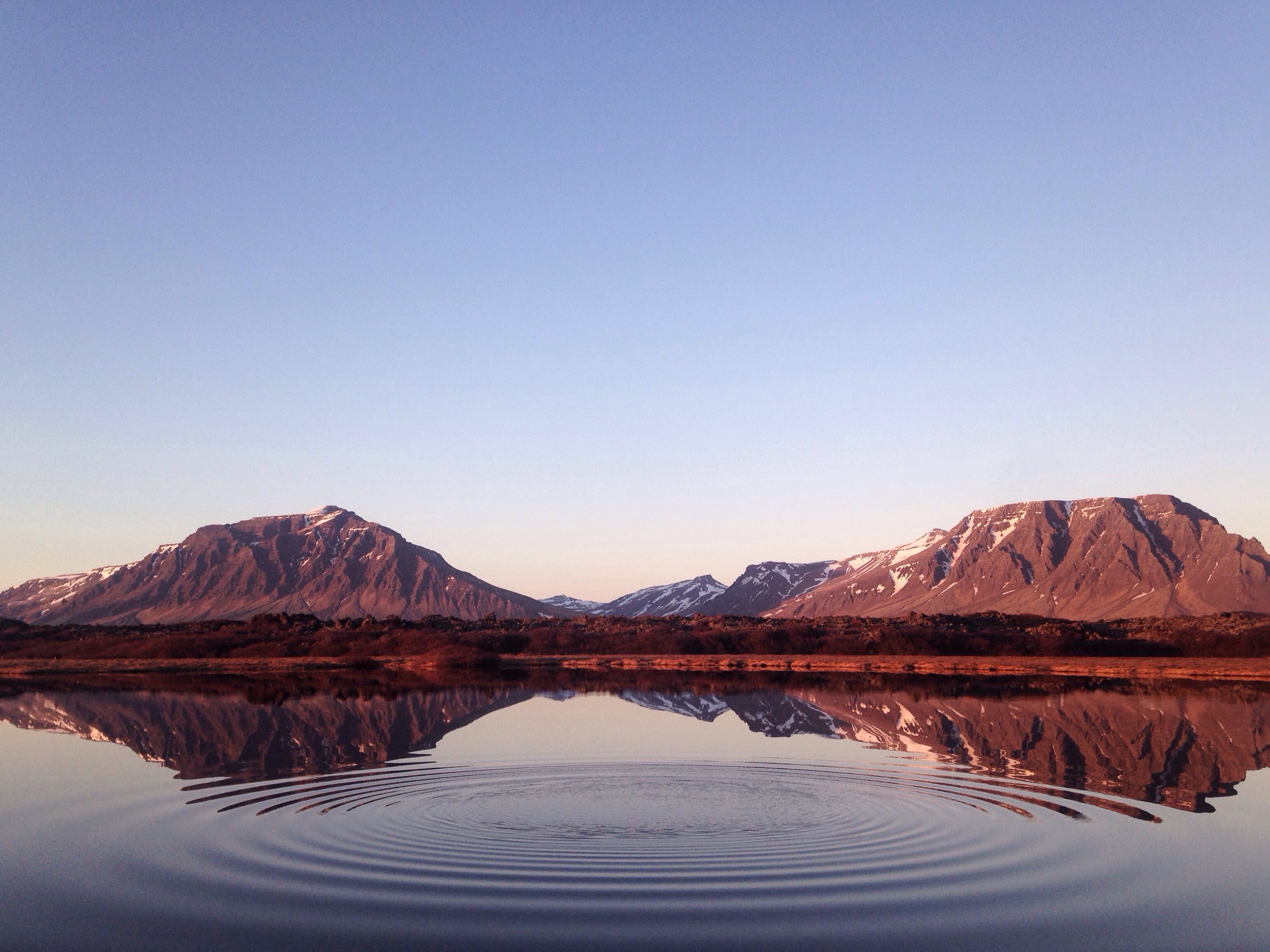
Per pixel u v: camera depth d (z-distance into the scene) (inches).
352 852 791.1
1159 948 594.6
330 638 5329.7
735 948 593.3
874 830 862.5
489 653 4943.4
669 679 3348.9
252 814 933.8
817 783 1094.4
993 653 4948.3
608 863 757.9
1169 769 1199.6
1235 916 647.8
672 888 696.4
